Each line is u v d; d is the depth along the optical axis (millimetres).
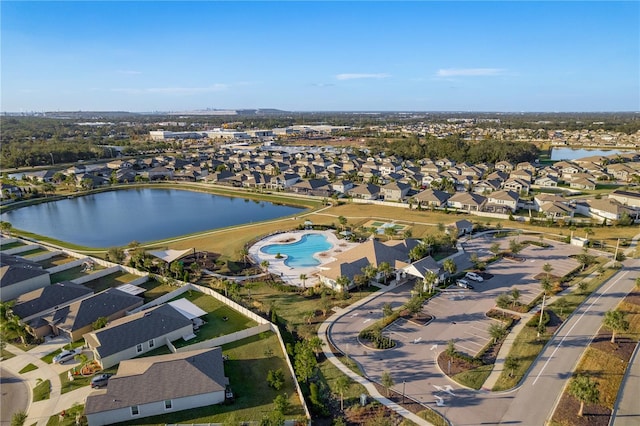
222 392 43062
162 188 176375
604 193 140875
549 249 87438
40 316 60625
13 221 125750
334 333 56656
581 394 38875
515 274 74938
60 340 56312
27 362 51344
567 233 97938
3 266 73812
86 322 57344
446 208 123062
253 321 61219
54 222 124312
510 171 181625
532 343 52469
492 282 71812
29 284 71250
